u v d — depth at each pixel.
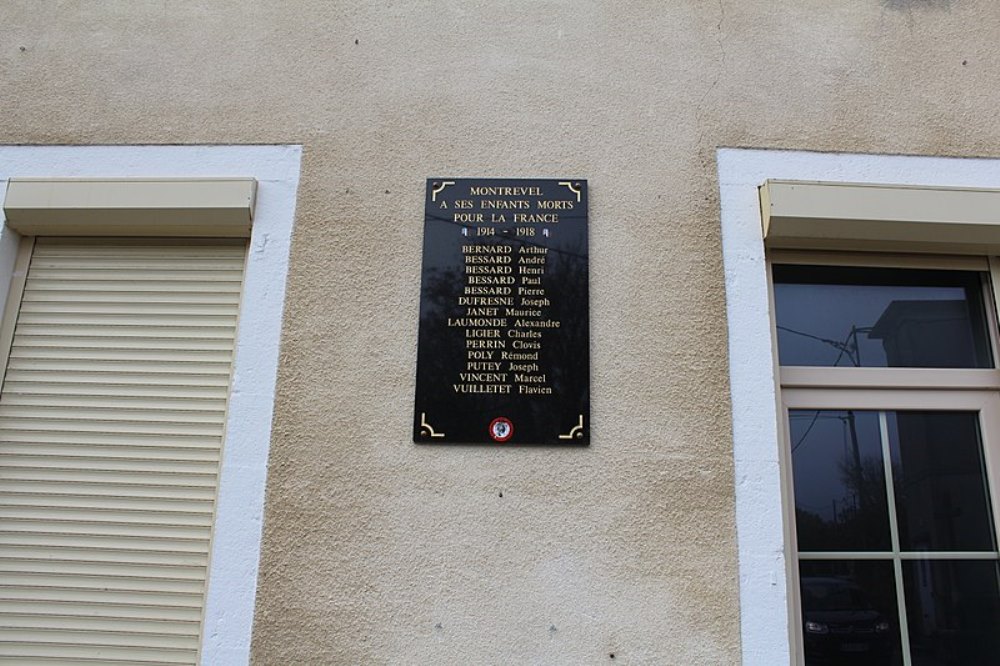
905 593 2.62
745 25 3.06
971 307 2.93
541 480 2.55
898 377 2.79
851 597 2.62
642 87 2.97
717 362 2.66
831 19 3.08
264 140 2.92
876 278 2.94
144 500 2.64
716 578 2.46
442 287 2.73
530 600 2.45
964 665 2.57
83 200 2.80
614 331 2.69
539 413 2.60
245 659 2.41
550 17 3.06
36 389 2.76
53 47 3.05
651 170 2.87
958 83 3.01
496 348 2.66
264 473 2.56
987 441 2.75
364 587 2.47
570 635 2.42
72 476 2.67
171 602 2.55
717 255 2.77
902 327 2.89
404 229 2.81
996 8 3.09
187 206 2.78
